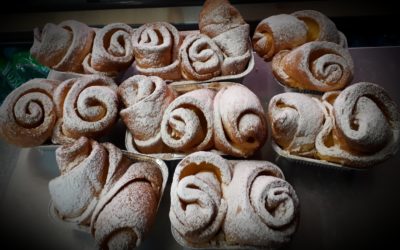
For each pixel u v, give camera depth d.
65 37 0.38
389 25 0.42
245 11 0.43
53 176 0.35
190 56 0.36
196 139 0.31
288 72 0.36
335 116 0.30
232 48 0.36
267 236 0.25
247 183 0.27
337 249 0.29
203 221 0.25
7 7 0.43
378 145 0.29
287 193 0.26
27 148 0.37
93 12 0.43
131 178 0.29
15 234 0.32
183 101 0.31
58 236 0.32
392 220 0.30
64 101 0.34
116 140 0.37
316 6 0.43
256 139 0.30
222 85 0.35
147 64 0.36
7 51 0.43
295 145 0.31
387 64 0.39
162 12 0.43
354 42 0.43
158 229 0.31
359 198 0.32
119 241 0.26
